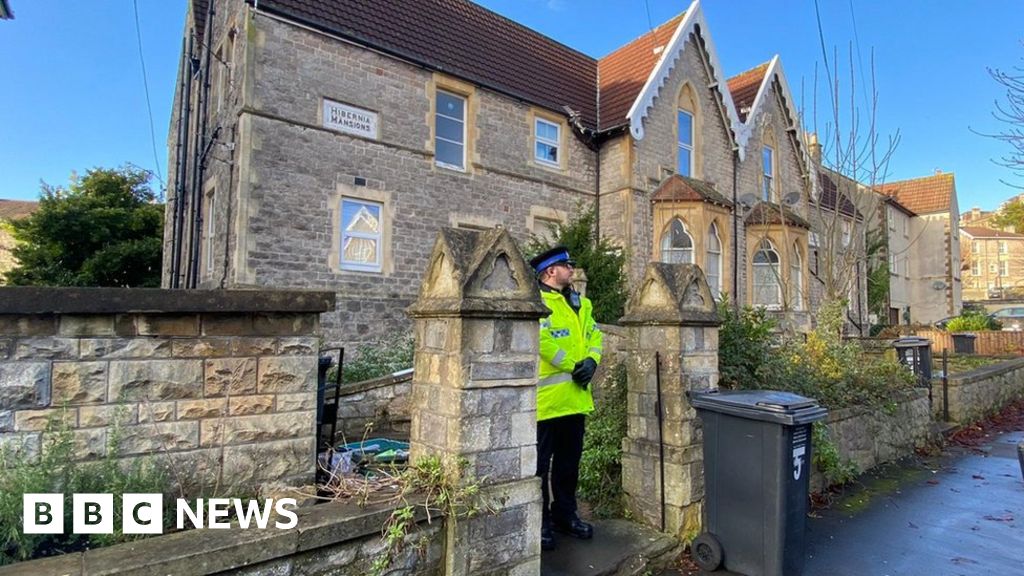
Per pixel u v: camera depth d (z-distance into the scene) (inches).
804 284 678.5
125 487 119.7
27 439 115.1
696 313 188.5
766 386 238.7
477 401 130.2
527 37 626.2
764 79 759.1
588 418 216.2
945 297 1277.1
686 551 178.4
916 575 167.2
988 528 204.8
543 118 568.1
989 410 443.8
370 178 441.7
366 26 457.4
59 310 116.2
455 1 563.5
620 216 583.5
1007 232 2465.6
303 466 145.3
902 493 245.3
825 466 239.3
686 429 182.9
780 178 749.9
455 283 130.4
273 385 142.0
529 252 449.7
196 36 542.3
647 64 652.7
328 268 416.5
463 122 514.3
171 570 94.2
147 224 781.3
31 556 110.3
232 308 133.9
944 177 1366.9
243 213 381.1
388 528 118.4
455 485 126.0
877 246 1002.7
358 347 425.7
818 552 183.5
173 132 624.1
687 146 657.6
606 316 427.5
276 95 399.2
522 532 136.6
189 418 131.0
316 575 109.9
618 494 203.3
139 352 126.4
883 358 370.0
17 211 1368.1
